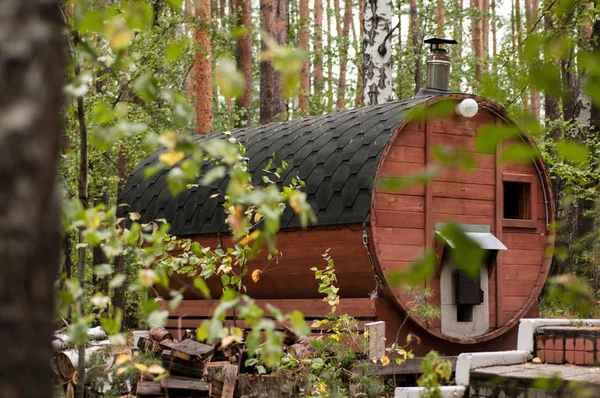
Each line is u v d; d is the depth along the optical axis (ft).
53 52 5.88
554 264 44.75
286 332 29.68
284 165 26.76
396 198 31.94
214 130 83.15
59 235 5.97
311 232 32.76
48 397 5.83
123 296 50.08
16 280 5.59
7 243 5.56
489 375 22.84
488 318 34.27
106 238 13.26
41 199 5.71
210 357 28.66
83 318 12.53
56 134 5.91
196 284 12.10
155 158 43.78
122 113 11.75
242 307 11.66
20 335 5.60
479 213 34.35
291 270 33.91
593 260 34.32
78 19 11.79
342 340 29.01
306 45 90.48
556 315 40.55
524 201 36.24
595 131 53.36
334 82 112.16
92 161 49.37
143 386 26.14
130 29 10.82
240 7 71.77
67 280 12.17
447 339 32.40
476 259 5.37
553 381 8.91
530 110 5.80
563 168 49.01
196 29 60.95
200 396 26.78
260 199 11.62
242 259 25.67
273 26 74.54
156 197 40.50
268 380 26.78
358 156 32.01
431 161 32.81
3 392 5.55
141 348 30.63
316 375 27.40
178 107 11.65
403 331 31.63
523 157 5.49
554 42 5.41
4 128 5.59
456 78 86.38
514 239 35.50
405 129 32.35
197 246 25.48
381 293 31.24
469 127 33.86
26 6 5.82
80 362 15.28
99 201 55.72
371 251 30.86
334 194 32.14
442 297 32.63
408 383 32.24
